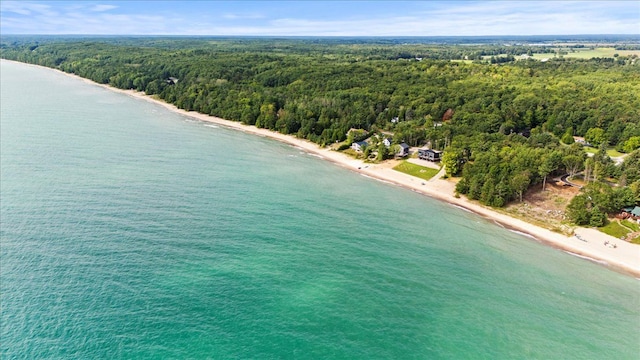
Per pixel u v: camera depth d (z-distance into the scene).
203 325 71.56
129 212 108.75
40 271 81.94
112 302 75.00
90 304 74.12
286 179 144.38
